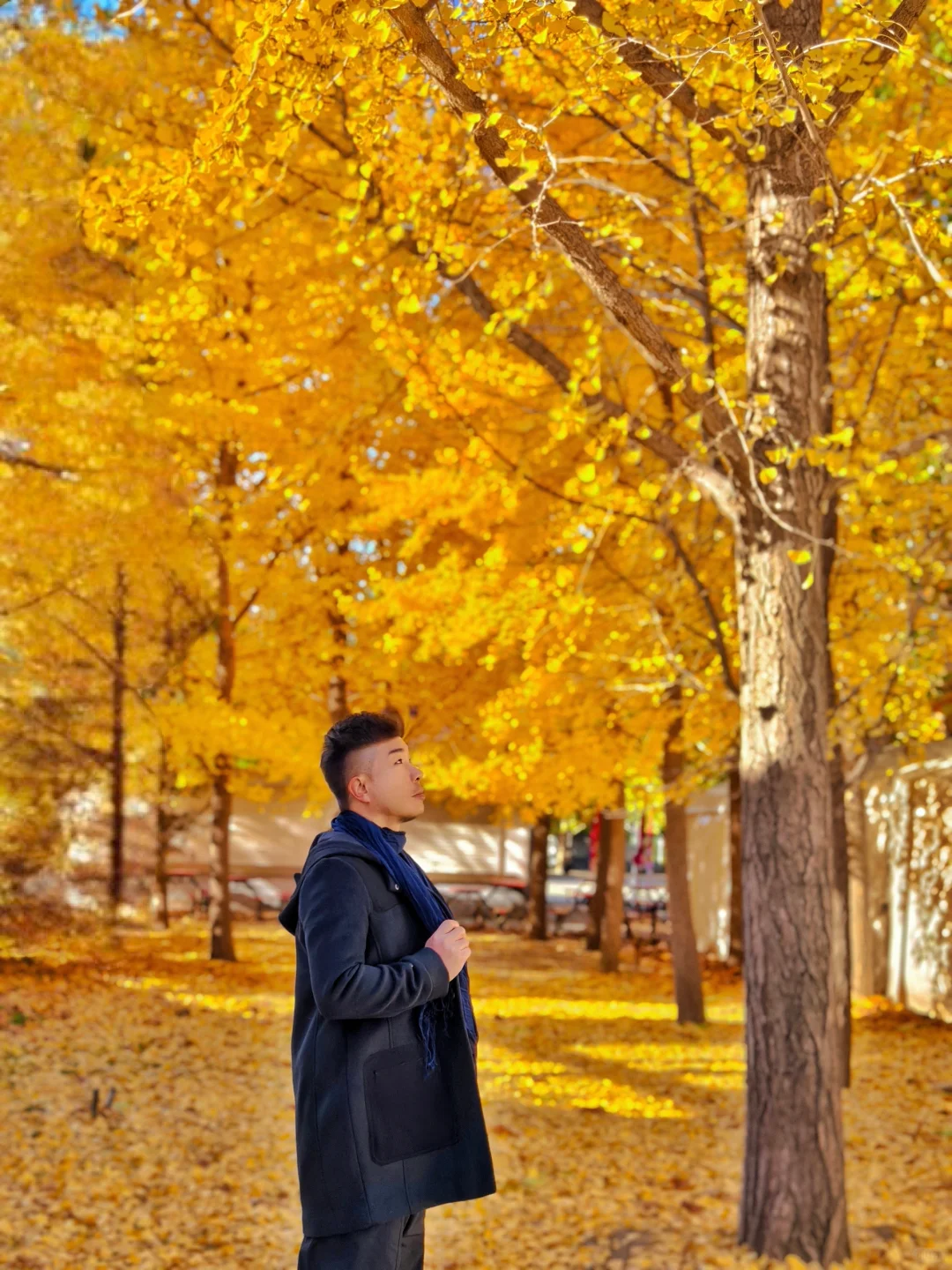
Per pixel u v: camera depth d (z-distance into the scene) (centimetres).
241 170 465
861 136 729
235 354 1081
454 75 439
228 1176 740
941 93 751
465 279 641
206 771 1623
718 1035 1330
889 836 1556
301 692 1675
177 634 1598
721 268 757
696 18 465
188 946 1880
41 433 1195
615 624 996
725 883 2184
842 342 894
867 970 1536
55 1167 719
